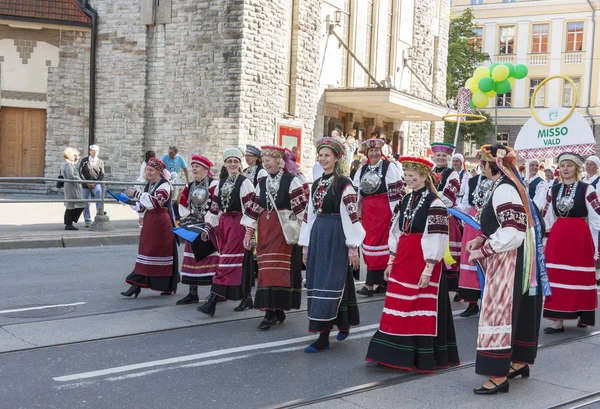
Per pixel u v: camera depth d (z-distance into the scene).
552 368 6.57
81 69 21.50
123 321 7.72
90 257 12.12
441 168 9.73
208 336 7.29
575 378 6.26
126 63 21.00
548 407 5.45
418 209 6.06
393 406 5.37
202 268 8.53
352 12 25.78
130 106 21.00
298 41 22.08
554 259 8.07
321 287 6.77
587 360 6.89
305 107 22.69
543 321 8.80
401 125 30.28
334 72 24.92
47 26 21.06
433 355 6.11
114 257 12.23
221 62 19.80
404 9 29.62
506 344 5.64
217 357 6.57
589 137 9.39
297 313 8.56
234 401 5.40
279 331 7.63
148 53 20.80
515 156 5.81
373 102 23.73
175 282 8.98
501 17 45.88
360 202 9.97
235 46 19.61
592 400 5.68
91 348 6.69
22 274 10.31
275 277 7.47
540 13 44.84
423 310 6.05
